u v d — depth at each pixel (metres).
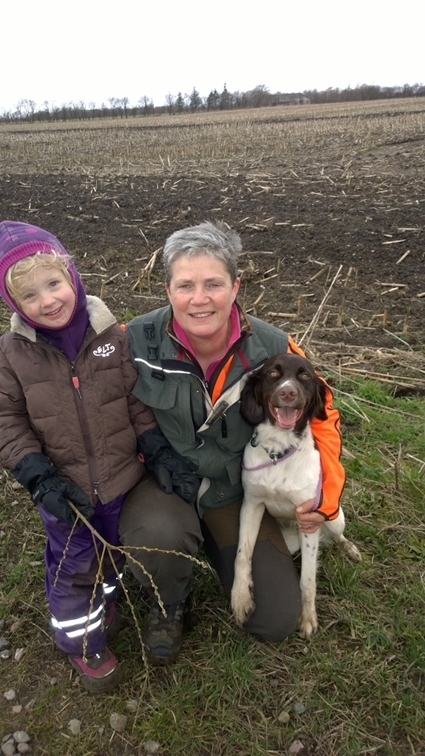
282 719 2.44
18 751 2.37
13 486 3.83
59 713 2.51
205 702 2.52
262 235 8.64
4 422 2.50
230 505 3.04
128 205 11.13
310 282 6.95
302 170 14.12
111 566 2.79
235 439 2.81
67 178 15.16
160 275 7.42
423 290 6.59
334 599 2.98
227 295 2.50
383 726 2.42
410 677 2.60
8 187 13.96
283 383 2.58
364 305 6.31
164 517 2.55
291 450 2.71
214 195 11.52
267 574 2.80
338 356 5.24
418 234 8.16
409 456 3.96
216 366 2.68
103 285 6.95
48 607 2.91
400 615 2.86
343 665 2.65
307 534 2.84
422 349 5.32
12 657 2.76
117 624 2.89
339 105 52.34
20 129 41.56
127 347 2.67
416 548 3.26
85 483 2.60
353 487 3.72
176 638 2.69
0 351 2.49
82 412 2.53
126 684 2.63
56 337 2.46
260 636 2.79
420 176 12.28
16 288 2.29
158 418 2.73
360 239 8.19
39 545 3.36
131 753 2.36
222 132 27.05
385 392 4.68
